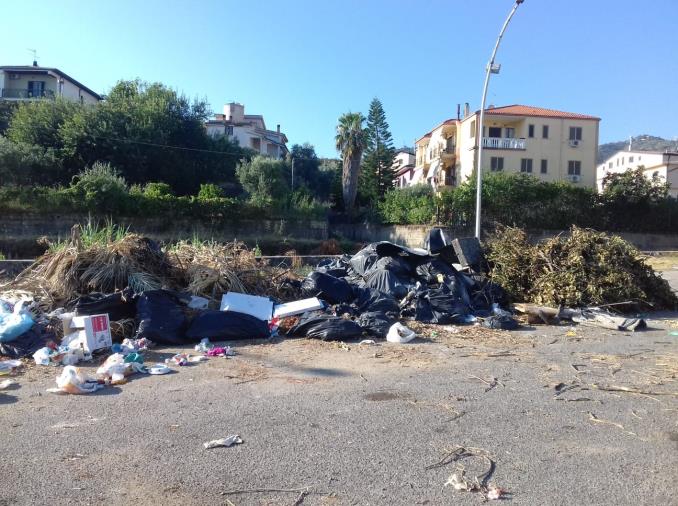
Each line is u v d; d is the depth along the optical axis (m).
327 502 3.41
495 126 47.19
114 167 40.41
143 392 5.61
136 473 3.76
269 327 8.71
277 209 40.41
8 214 32.03
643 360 7.37
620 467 3.97
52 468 3.81
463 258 12.34
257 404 5.27
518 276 11.88
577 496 3.53
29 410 5.01
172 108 47.41
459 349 7.93
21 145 37.38
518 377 6.43
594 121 46.19
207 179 47.78
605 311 10.70
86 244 10.34
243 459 4.01
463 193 38.88
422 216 40.25
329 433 4.54
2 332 6.98
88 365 6.67
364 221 46.34
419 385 6.02
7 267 12.09
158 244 10.34
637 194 41.12
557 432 4.65
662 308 12.09
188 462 3.94
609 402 5.50
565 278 11.16
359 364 6.94
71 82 56.72
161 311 8.13
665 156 64.56
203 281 9.95
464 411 5.16
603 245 12.01
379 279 11.21
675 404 5.45
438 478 3.76
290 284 11.10
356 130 46.62
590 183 46.09
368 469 3.88
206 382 6.01
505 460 4.07
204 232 37.31
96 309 8.04
